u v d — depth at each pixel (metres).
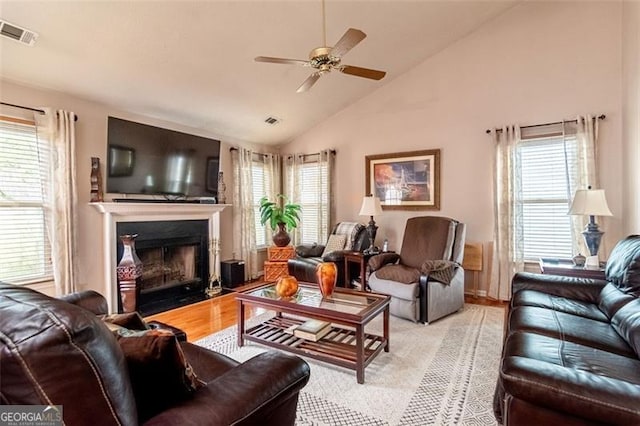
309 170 6.06
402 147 5.16
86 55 3.11
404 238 4.39
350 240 5.00
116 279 3.79
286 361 1.34
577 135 3.90
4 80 3.12
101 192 3.73
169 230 4.36
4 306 0.86
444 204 4.83
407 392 2.19
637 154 3.18
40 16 2.62
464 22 4.30
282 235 5.45
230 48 3.56
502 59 4.39
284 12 3.27
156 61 3.44
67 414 0.78
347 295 2.87
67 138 3.42
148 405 1.07
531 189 4.24
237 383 1.18
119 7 2.75
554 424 1.16
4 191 3.16
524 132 4.25
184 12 2.96
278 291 2.80
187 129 4.89
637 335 1.61
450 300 3.68
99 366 0.83
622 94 3.67
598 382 1.13
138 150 3.96
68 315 0.83
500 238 4.32
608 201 3.78
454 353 2.75
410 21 3.98
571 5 3.97
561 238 4.07
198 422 0.99
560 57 4.04
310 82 2.99
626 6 3.52
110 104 3.91
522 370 1.21
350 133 5.64
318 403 2.08
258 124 5.41
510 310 2.64
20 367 0.75
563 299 2.54
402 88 5.14
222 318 3.70
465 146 4.66
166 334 1.07
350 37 2.33
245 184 5.55
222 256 5.32
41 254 3.39
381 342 2.69
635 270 2.06
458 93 4.70
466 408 2.02
